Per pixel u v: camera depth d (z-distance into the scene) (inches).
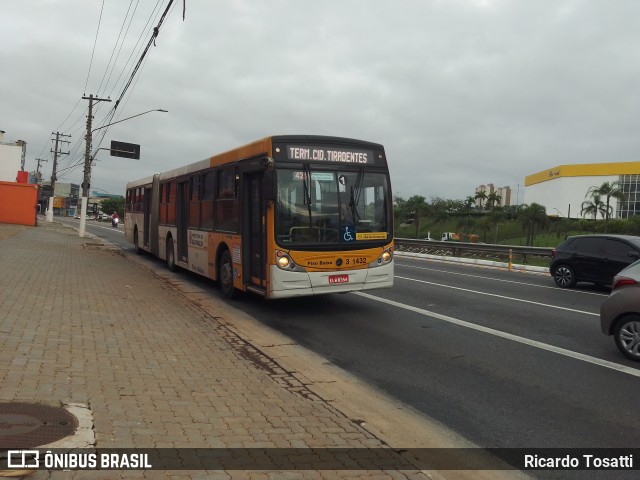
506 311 434.3
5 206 1515.7
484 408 218.8
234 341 316.8
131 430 167.5
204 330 337.7
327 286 386.0
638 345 283.9
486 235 2097.7
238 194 433.4
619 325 293.1
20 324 288.7
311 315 409.1
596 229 1963.6
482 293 542.0
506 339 335.0
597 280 589.3
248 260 425.1
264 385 232.5
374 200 410.0
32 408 176.4
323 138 398.6
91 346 264.4
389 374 263.1
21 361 225.5
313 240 383.6
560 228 2032.5
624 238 584.7
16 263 556.7
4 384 196.1
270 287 374.6
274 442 169.8
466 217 2170.3
